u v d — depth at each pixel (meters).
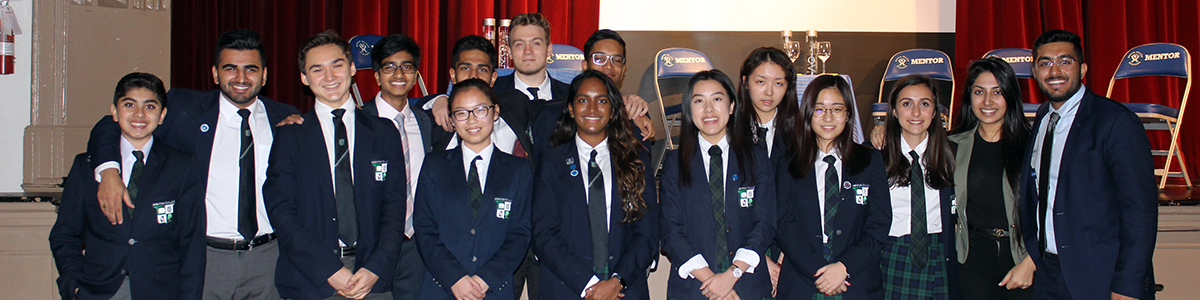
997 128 2.08
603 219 1.96
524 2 4.40
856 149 2.01
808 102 2.00
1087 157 1.87
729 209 1.98
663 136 4.89
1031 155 2.02
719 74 2.01
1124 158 1.81
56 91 2.85
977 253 2.06
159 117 1.92
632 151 2.01
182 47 3.98
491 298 1.91
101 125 1.95
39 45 2.83
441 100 2.20
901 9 4.91
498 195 1.95
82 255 1.90
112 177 1.83
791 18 4.91
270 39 4.12
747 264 1.91
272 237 2.02
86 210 1.89
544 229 1.95
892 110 2.07
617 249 1.94
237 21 4.14
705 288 1.93
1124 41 4.35
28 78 2.87
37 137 2.82
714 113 1.95
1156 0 4.40
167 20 3.13
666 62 3.77
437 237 1.93
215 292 1.94
